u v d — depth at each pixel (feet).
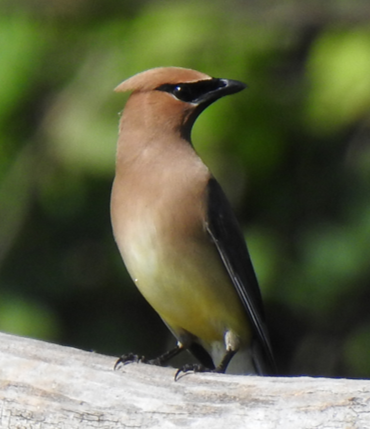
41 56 42.34
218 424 21.83
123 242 27.78
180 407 22.22
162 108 28.53
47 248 44.73
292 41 42.91
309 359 46.01
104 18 43.11
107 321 45.60
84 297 45.37
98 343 45.24
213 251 28.07
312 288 43.73
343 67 40.32
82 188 43.55
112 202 28.25
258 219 44.50
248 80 41.47
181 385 22.62
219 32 41.60
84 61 42.39
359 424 20.94
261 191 44.32
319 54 41.06
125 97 41.04
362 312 45.42
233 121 40.86
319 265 43.75
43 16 42.88
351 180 44.60
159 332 45.85
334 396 21.38
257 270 43.11
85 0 42.98
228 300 28.37
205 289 27.86
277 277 43.39
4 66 41.98
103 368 23.17
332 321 45.80
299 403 21.49
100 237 44.78
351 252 43.60
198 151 40.73
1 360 23.50
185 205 27.37
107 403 22.61
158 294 27.89
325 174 44.78
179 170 27.78
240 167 42.60
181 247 27.37
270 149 42.16
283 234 44.29
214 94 28.94
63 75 42.39
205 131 40.40
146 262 27.43
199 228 27.63
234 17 42.19
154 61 40.75
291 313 45.78
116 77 41.16
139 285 28.09
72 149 40.93
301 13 42.75
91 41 42.63
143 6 43.04
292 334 46.26
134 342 45.57
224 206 28.66
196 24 41.39
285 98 42.34
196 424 21.94
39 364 23.32
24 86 41.91
